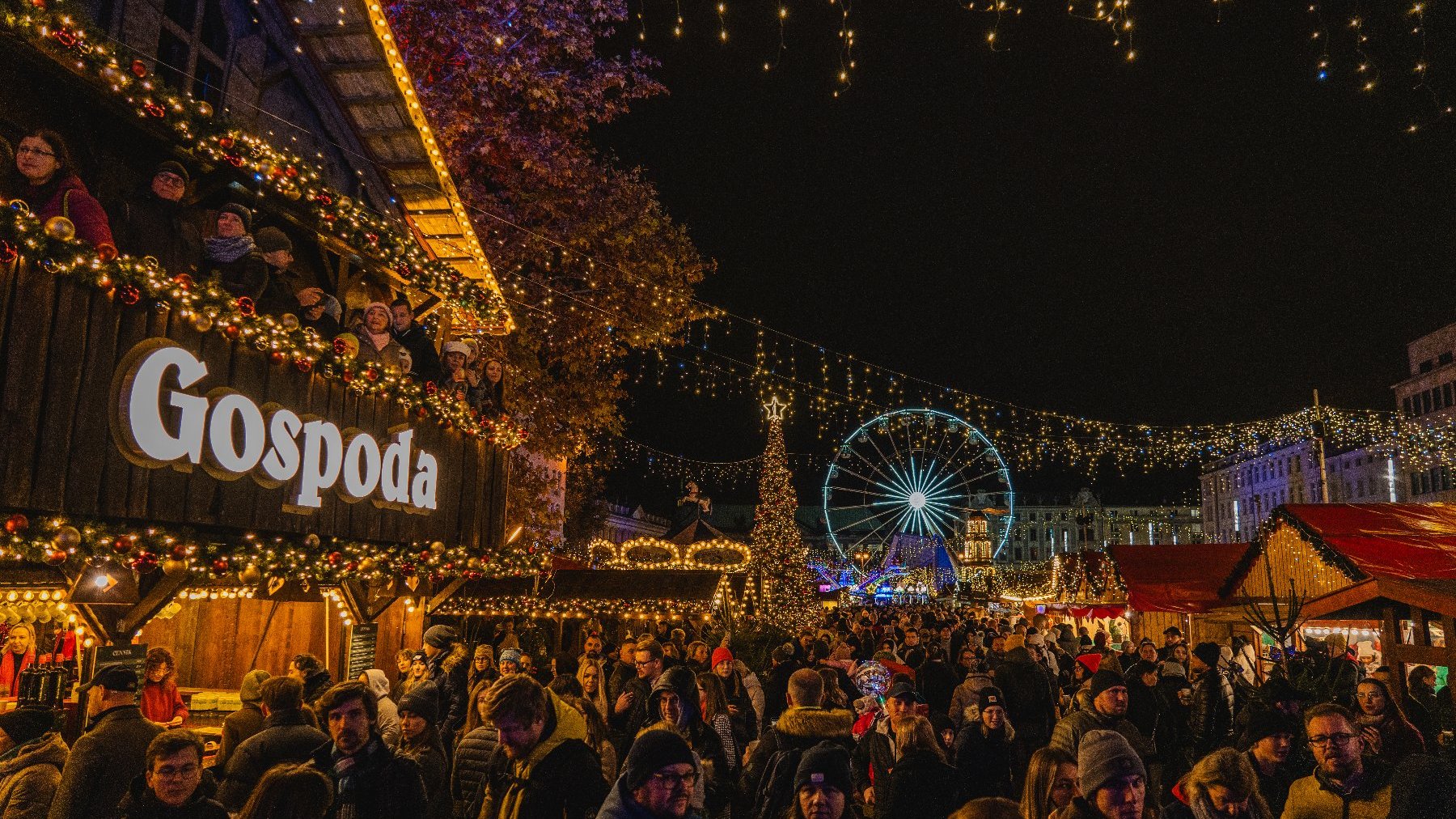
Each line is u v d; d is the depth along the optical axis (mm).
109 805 4680
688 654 9680
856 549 45438
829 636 14141
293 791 3662
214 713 9320
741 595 23031
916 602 54375
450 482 10562
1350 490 73625
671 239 19250
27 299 5297
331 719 4535
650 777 3441
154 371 6137
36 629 8242
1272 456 89000
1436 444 36812
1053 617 31188
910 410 34031
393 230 9523
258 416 7141
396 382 9180
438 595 11297
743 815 6168
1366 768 4648
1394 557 10625
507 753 4559
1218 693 8984
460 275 10844
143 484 6121
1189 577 17125
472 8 16438
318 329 8570
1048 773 4480
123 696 4953
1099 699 6406
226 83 8633
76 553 5516
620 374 19500
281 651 11062
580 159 17984
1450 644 9648
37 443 5359
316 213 8555
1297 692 6832
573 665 8547
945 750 7266
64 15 5762
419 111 10344
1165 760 9023
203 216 8016
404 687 9078
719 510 83688
